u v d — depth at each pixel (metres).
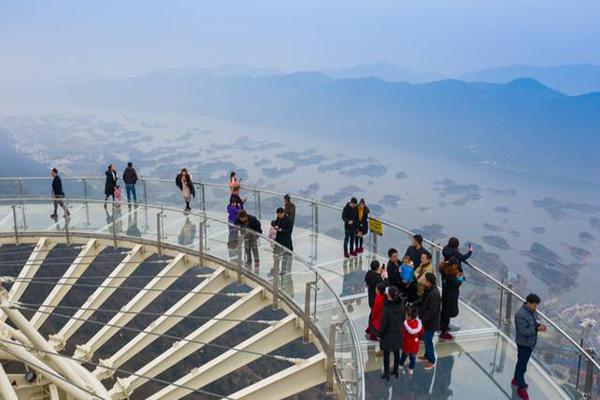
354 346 7.68
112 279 14.42
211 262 13.70
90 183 17.58
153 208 15.25
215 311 40.59
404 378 8.20
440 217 162.00
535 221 152.62
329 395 8.56
